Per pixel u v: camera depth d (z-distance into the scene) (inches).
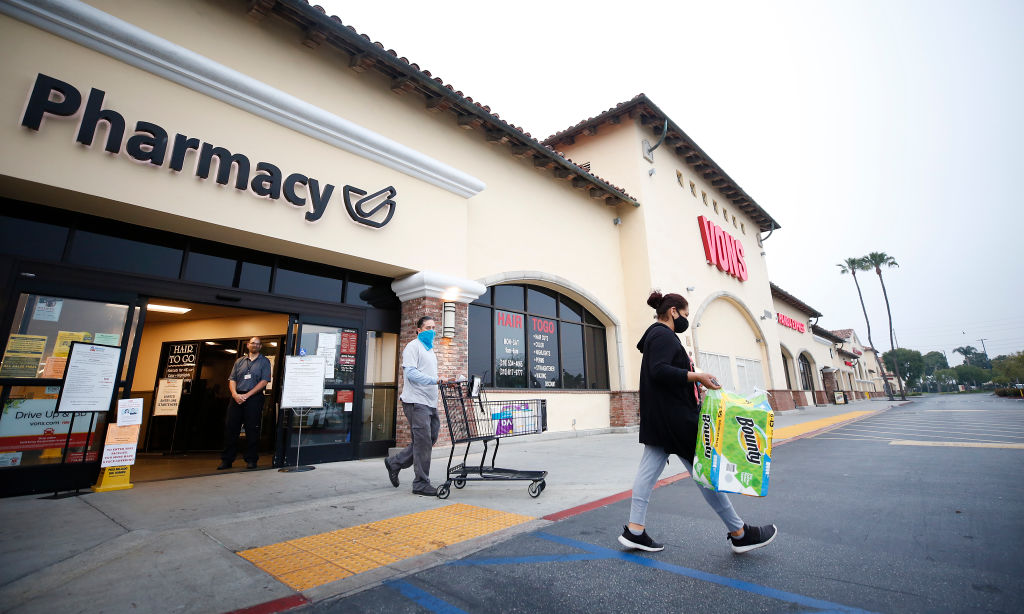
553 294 467.5
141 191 207.0
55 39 195.3
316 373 266.2
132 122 209.5
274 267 274.7
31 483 185.6
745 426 104.7
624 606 89.7
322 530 141.1
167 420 376.2
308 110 263.3
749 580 100.6
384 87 326.3
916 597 89.4
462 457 294.5
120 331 215.2
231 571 108.5
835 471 227.1
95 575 105.0
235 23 258.5
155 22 229.0
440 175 331.9
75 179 190.5
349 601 94.3
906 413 743.1
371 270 312.3
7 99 181.2
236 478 229.3
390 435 314.5
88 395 192.1
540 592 97.3
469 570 110.4
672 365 117.6
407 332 319.6
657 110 556.7
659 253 552.7
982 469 213.2
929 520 138.2
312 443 276.1
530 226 431.8
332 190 272.8
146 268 229.0
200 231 236.7
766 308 836.0
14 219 197.8
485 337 386.6
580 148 614.9
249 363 277.3
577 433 437.4
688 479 216.8
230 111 241.9
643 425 122.8
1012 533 123.0
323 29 276.1
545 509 165.5
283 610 90.3
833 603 88.3
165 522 148.6
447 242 334.6
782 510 157.0
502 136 396.8
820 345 1318.9
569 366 464.8
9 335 186.9
